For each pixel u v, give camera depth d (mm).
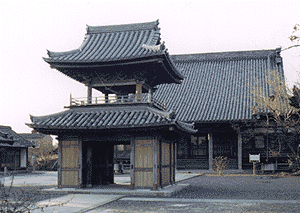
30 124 18500
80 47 21219
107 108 19562
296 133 32156
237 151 37062
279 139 33719
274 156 34062
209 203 15125
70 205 14305
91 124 18094
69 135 19344
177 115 37531
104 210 13391
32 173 41719
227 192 19312
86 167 19625
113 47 20938
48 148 59031
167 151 20766
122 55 19141
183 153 39344
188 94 41562
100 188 19172
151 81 20844
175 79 22484
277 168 34000
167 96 41906
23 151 44688
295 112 31594
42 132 19125
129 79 19828
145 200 16000
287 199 16453
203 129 37531
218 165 34094
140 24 22281
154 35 20953
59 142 19500
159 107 20984
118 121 18031
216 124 37094
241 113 35750
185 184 22391
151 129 17438
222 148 37594
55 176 35500
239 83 41531
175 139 22125
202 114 36844
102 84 20156
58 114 19703
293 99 27906
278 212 12852
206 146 38812
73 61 18969
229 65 45688
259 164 35781
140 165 18172
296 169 31938
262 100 34094
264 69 42969
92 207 13828
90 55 20031
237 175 32969
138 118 17844
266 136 35688
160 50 18094
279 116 32719
